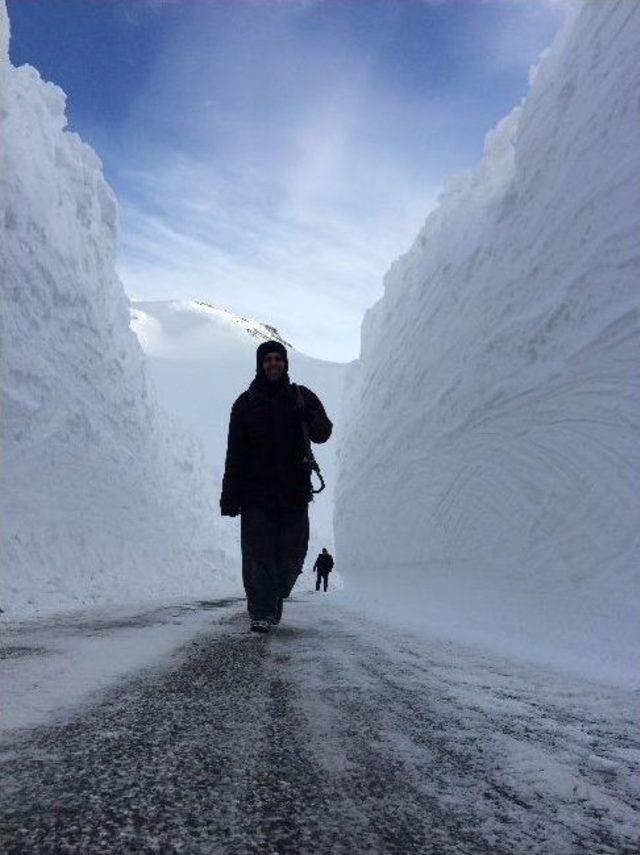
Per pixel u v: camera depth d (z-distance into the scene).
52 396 9.96
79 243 12.24
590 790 0.77
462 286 9.48
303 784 0.74
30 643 2.21
